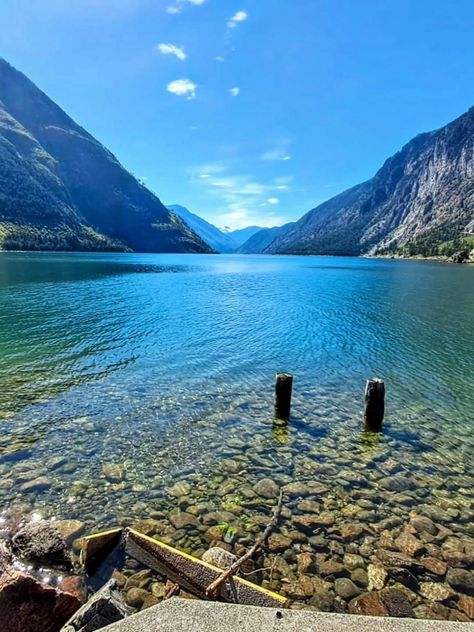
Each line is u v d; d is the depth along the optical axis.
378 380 13.79
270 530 8.32
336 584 6.90
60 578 6.48
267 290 63.03
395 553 7.75
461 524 8.85
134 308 39.91
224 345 25.28
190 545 7.81
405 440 13.21
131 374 19.09
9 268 90.25
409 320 36.03
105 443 12.15
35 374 18.77
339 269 137.00
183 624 3.22
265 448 12.28
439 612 6.39
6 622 4.82
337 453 12.15
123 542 7.21
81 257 169.88
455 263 192.88
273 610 3.37
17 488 9.59
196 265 149.12
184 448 12.03
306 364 21.70
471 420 14.96
